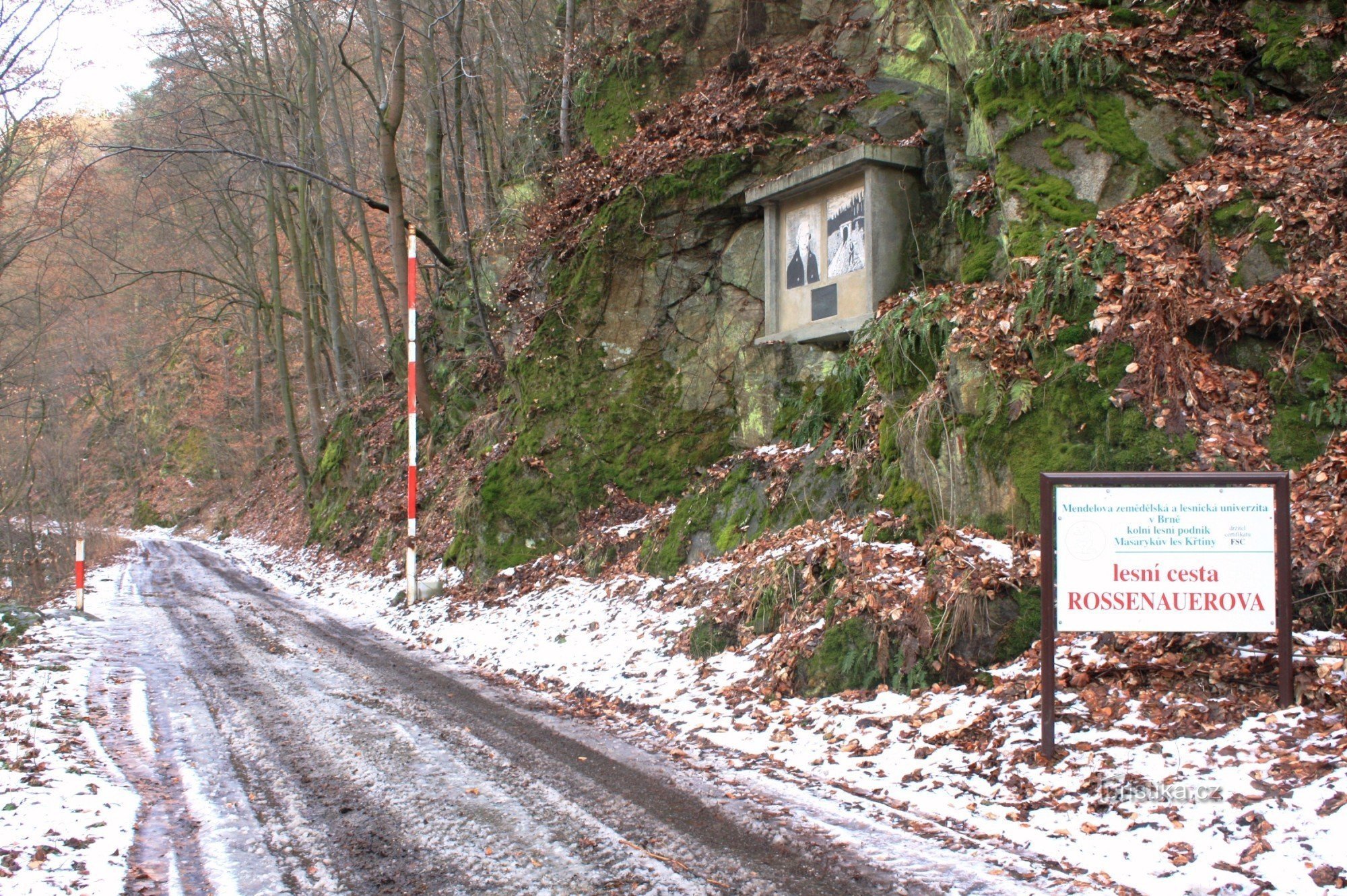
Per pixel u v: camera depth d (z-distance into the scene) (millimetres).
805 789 5719
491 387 19281
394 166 19172
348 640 12312
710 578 10484
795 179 11945
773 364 12609
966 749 5852
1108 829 4609
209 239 38375
